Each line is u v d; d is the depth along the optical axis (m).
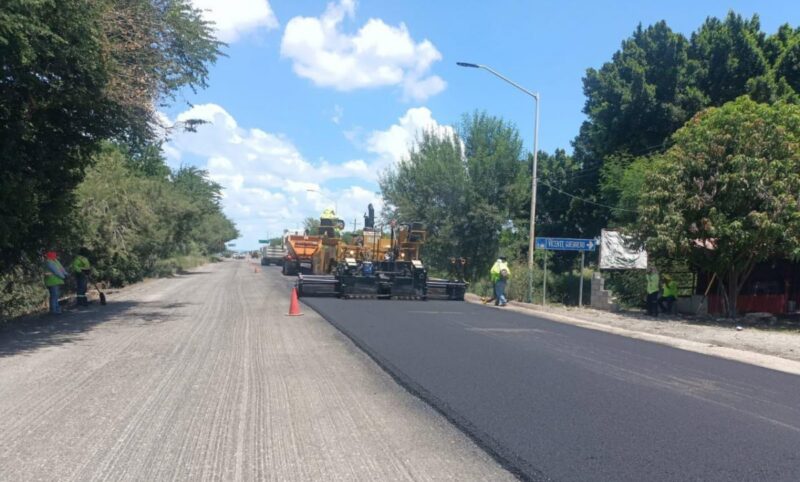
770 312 23.47
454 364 10.55
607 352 12.68
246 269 63.19
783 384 10.09
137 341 12.82
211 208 65.25
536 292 27.73
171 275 46.84
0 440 6.39
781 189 18.39
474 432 6.86
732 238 18.62
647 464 6.03
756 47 32.06
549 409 7.89
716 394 9.14
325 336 13.57
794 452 6.49
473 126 39.22
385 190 41.72
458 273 34.44
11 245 14.68
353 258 26.48
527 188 37.44
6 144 13.73
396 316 17.50
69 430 6.73
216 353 11.45
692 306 23.64
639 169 28.41
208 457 5.98
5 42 10.89
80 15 12.92
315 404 7.95
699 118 21.02
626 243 21.38
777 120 19.38
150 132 17.38
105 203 29.41
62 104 14.48
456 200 37.38
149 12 16.64
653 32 34.06
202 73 18.86
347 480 5.48
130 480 5.39
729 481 5.66
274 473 5.61
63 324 15.65
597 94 35.19
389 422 7.25
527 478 5.60
